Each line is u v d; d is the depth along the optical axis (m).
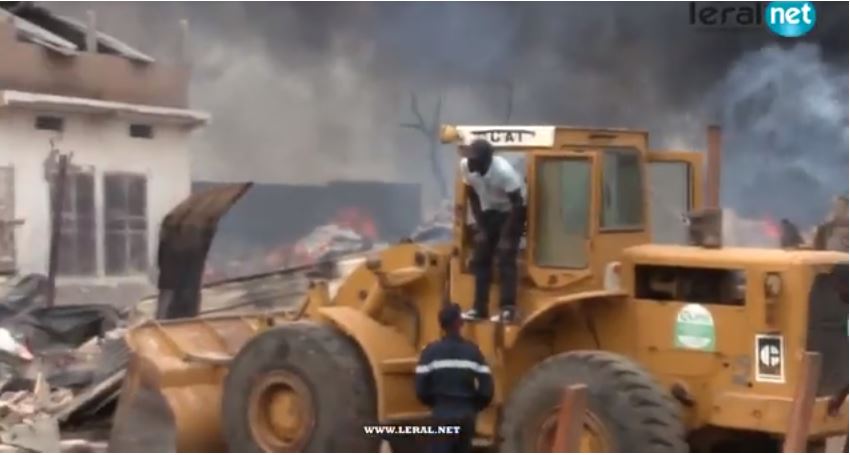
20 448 14.24
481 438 12.37
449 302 12.74
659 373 12.05
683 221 13.12
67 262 21.75
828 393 11.77
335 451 12.55
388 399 12.59
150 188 23.17
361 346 12.63
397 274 12.93
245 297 21.75
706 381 11.81
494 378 12.23
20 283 20.78
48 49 21.73
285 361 12.89
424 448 12.37
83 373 17.61
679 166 13.34
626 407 11.10
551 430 11.48
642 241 12.63
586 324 12.44
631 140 12.74
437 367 11.65
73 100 21.77
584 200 12.15
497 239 12.33
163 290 20.83
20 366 17.75
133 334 14.16
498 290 12.41
